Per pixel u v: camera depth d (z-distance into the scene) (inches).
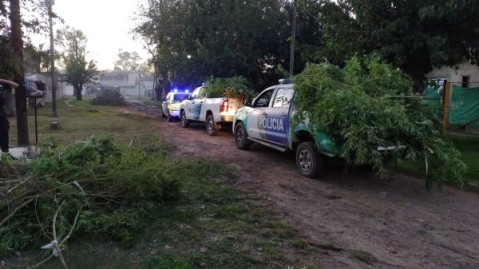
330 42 459.8
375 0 399.2
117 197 207.3
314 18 753.6
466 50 416.5
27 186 185.5
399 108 245.8
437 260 167.3
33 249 161.9
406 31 387.2
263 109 366.9
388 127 240.7
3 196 181.5
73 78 1802.4
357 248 176.1
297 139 310.7
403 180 305.1
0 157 227.3
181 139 501.7
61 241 156.4
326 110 254.7
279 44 780.6
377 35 390.9
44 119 780.0
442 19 376.8
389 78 279.7
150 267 149.7
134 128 623.8
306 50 523.5
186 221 199.8
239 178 297.4
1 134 298.8
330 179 300.4
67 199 183.3
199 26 821.2
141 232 182.5
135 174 209.3
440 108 282.5
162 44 973.8
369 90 273.7
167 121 778.2
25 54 465.1
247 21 764.0
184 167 304.7
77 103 1520.7
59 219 171.6
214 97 550.0
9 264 149.9
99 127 632.4
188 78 836.0
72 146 225.0
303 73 295.0
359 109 241.9
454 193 272.5
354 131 239.0
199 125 682.2
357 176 310.8
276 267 153.9
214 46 784.3
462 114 541.6
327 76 280.2
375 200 251.3
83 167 205.2
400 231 199.2
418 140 250.8
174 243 173.2
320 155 292.4
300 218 213.0
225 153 401.7
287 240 181.8
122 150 235.9
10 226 169.2
